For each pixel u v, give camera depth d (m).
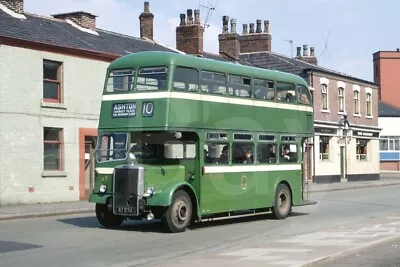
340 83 44.81
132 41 32.88
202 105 16.66
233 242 14.13
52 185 24.69
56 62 25.23
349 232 15.13
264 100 19.11
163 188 15.70
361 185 40.06
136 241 14.27
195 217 16.58
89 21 30.30
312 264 10.26
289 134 20.25
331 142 43.47
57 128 25.11
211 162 16.89
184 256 11.95
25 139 23.56
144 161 16.41
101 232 15.98
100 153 16.55
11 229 16.61
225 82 17.56
